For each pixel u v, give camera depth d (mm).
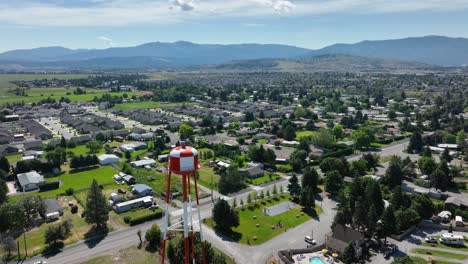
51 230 90938
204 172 151875
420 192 124625
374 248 91000
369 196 104750
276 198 123062
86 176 146500
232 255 87750
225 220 98125
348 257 84562
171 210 113625
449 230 98562
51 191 129375
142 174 146750
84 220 106312
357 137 186375
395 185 129750
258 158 163750
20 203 101625
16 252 88438
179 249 79500
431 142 191250
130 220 104688
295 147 189625
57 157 157125
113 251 89812
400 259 77000
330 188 127375
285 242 94688
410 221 98562
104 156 165875
